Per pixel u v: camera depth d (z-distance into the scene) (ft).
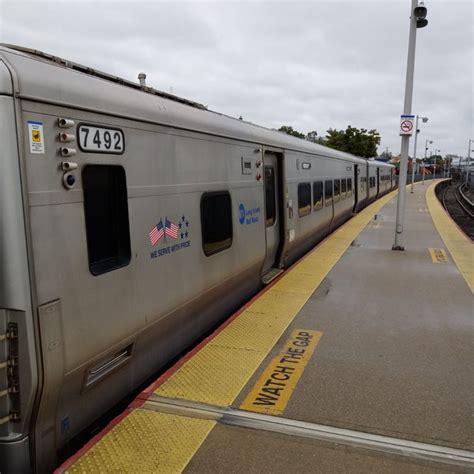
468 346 15.71
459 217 86.63
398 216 33.09
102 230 10.85
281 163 26.68
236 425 10.72
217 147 17.29
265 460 9.52
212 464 9.38
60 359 9.23
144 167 12.39
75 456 9.48
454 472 9.18
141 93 12.94
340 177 49.75
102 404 11.44
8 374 8.49
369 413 11.38
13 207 8.16
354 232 43.01
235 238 19.20
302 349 15.33
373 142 155.22
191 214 15.07
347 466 9.35
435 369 13.92
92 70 11.80
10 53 8.68
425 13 31.09
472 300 20.99
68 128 9.52
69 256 9.50
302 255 34.94
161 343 14.24
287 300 20.84
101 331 10.56
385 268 27.43
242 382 12.85
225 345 15.51
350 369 13.85
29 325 8.43
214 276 17.04
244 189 20.18
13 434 8.70
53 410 9.57
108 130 10.86
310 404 11.75
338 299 21.06
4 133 8.07
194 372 13.41
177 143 14.20
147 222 12.49
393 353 15.08
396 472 9.17
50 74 9.31
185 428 10.57
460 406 11.76
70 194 9.57
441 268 27.37
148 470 9.14
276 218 26.58
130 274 11.69
